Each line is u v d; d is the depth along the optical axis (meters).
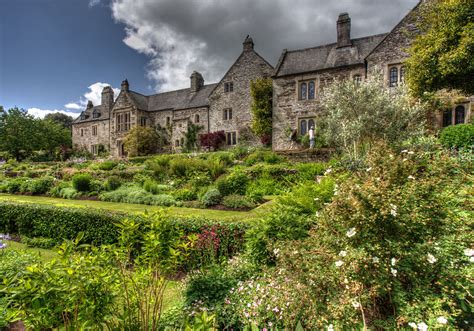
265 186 9.80
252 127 20.88
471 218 2.46
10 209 6.55
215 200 8.36
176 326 2.61
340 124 10.80
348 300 2.00
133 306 2.32
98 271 1.95
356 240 2.17
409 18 14.05
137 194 9.98
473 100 12.23
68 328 1.84
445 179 2.74
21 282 1.86
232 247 4.24
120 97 30.02
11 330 2.74
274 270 2.91
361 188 2.35
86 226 5.39
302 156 13.37
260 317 2.47
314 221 3.60
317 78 17.03
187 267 4.06
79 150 33.84
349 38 16.77
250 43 22.28
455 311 1.87
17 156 32.88
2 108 32.06
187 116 26.14
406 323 1.95
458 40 7.74
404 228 2.08
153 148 27.72
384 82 14.34
